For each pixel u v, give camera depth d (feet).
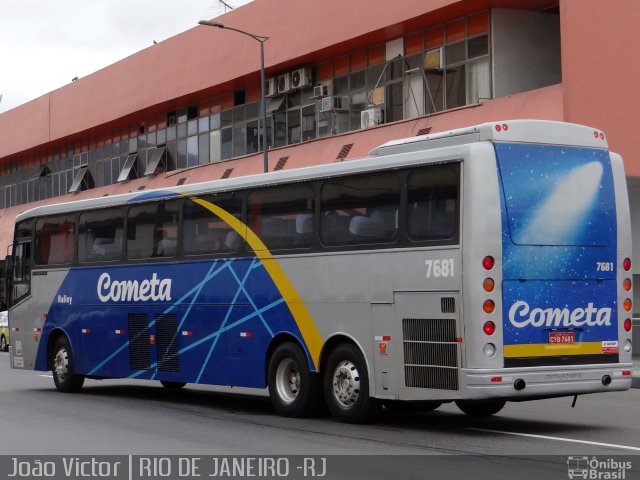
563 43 86.22
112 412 53.52
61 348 66.54
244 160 131.13
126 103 153.99
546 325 41.22
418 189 42.63
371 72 112.47
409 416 49.62
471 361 39.93
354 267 45.29
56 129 176.45
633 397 59.57
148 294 58.44
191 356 55.11
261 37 105.70
